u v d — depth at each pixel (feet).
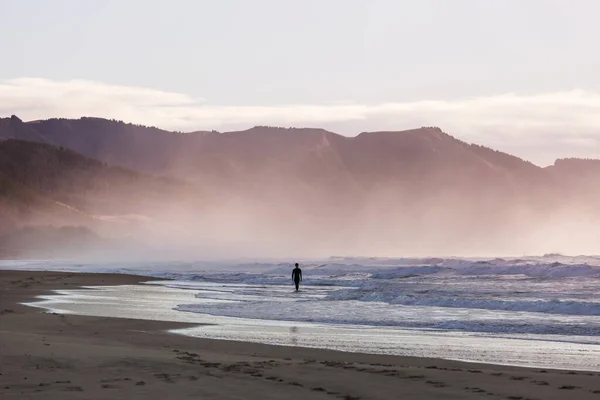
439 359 57.41
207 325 84.23
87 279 208.33
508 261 296.10
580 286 163.43
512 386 43.09
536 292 142.61
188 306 112.88
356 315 98.02
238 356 55.98
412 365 53.57
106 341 65.16
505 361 57.82
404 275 233.55
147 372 44.98
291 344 67.77
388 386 42.34
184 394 38.14
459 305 112.57
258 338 72.38
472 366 53.47
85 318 87.76
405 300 118.62
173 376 43.73
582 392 41.47
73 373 44.01
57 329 75.15
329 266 304.71
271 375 45.37
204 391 39.11
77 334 71.05
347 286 181.68
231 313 101.30
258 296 139.33
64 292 149.89
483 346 67.15
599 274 211.00
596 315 97.04
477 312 102.17
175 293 149.59
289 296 138.72
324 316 96.68
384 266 301.43
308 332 78.23
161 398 36.91
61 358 49.80
